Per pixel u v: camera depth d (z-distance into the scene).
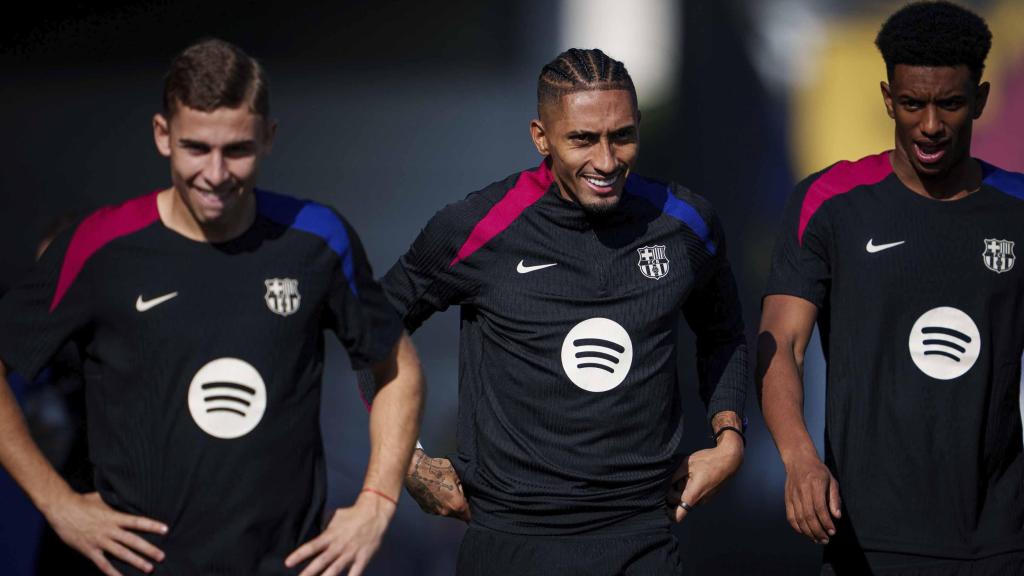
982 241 13.67
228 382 11.02
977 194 13.78
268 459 11.12
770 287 14.15
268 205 11.34
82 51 43.31
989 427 13.64
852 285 13.78
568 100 12.94
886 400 13.67
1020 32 34.78
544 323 13.58
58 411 15.33
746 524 31.62
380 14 43.03
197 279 11.04
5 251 42.66
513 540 13.83
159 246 11.05
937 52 13.02
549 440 13.61
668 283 13.68
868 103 38.22
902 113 13.38
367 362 11.78
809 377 32.25
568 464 13.55
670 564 13.98
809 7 38.41
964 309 13.66
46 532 16.30
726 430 14.18
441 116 43.00
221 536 11.05
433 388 35.72
